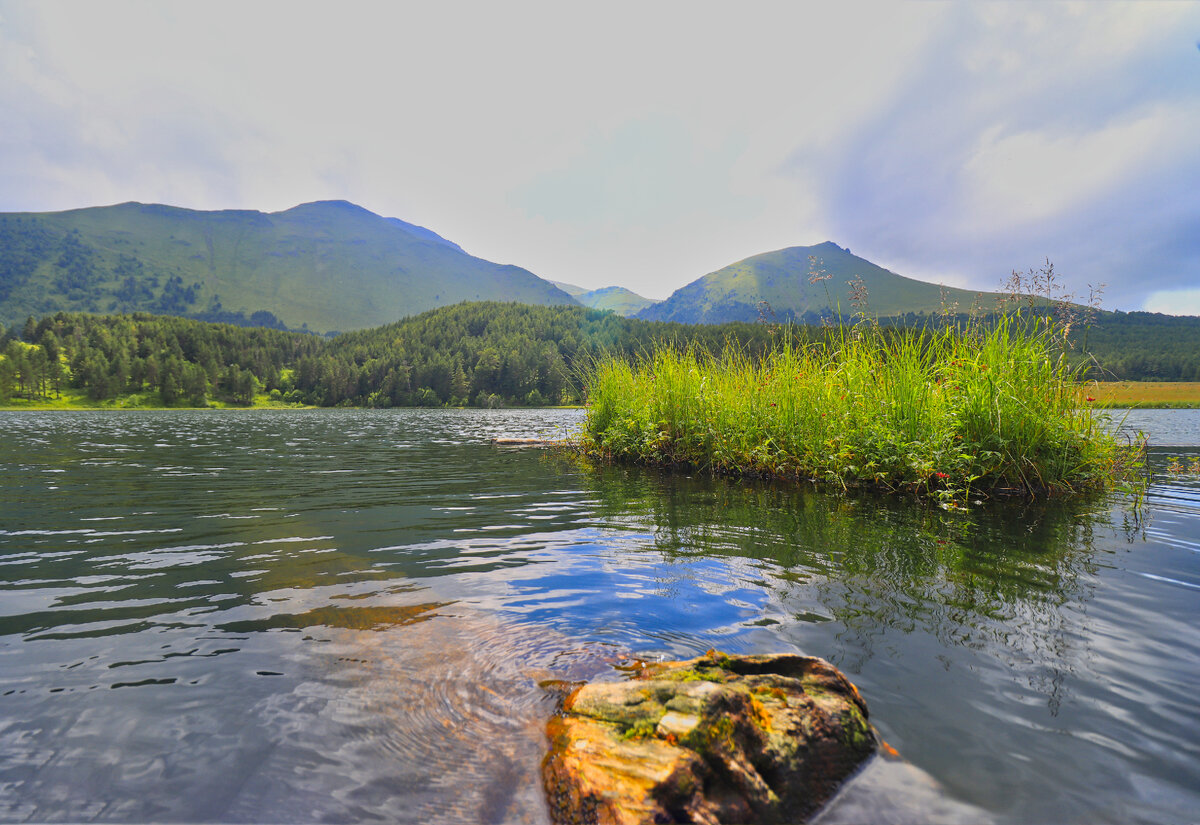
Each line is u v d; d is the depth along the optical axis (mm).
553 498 7836
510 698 2555
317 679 2701
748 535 5535
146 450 15875
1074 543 5109
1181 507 6801
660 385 12125
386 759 2137
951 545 5066
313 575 4324
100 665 2822
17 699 2484
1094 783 1946
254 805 1893
